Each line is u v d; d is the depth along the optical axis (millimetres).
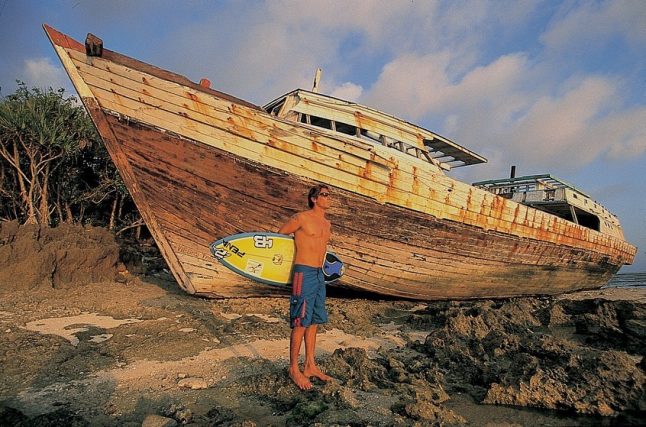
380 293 9141
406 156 8453
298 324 4242
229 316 7496
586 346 6176
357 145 7660
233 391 4184
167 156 7203
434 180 8562
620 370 4145
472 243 9422
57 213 16547
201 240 7879
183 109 6953
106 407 3768
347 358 5043
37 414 3596
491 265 10156
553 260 12078
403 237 8414
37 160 14633
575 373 4273
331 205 7699
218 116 7035
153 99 6887
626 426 3586
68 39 6746
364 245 8227
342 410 3744
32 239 9523
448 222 8805
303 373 4457
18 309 7281
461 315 6500
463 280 9867
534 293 12484
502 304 8867
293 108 8047
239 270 6656
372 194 7848
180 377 4531
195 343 5734
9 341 5414
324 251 4492
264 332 6387
